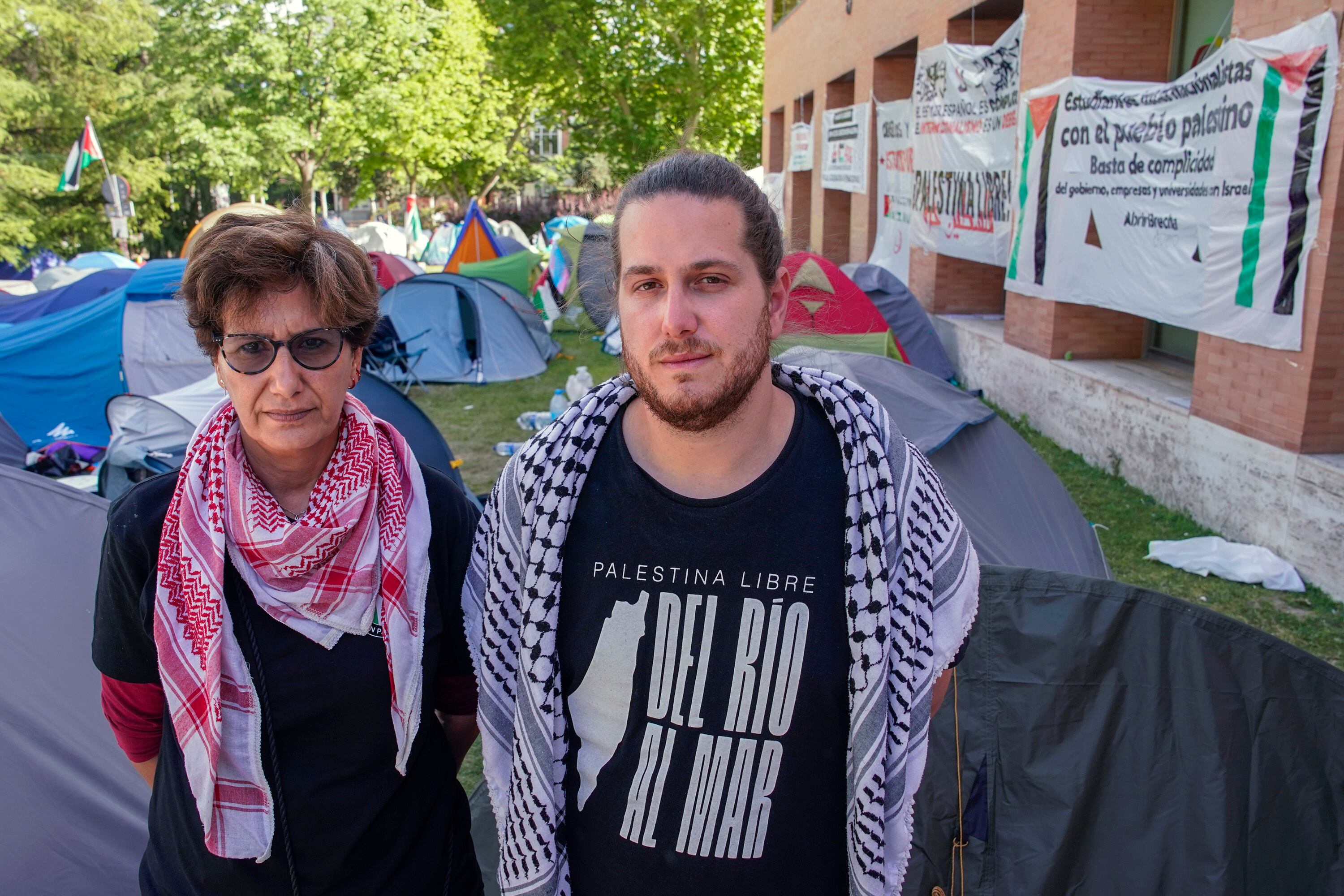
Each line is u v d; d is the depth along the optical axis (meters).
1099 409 7.04
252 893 1.48
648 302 1.22
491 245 17.89
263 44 23.88
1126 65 7.28
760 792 1.28
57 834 2.53
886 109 12.11
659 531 1.29
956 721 2.43
